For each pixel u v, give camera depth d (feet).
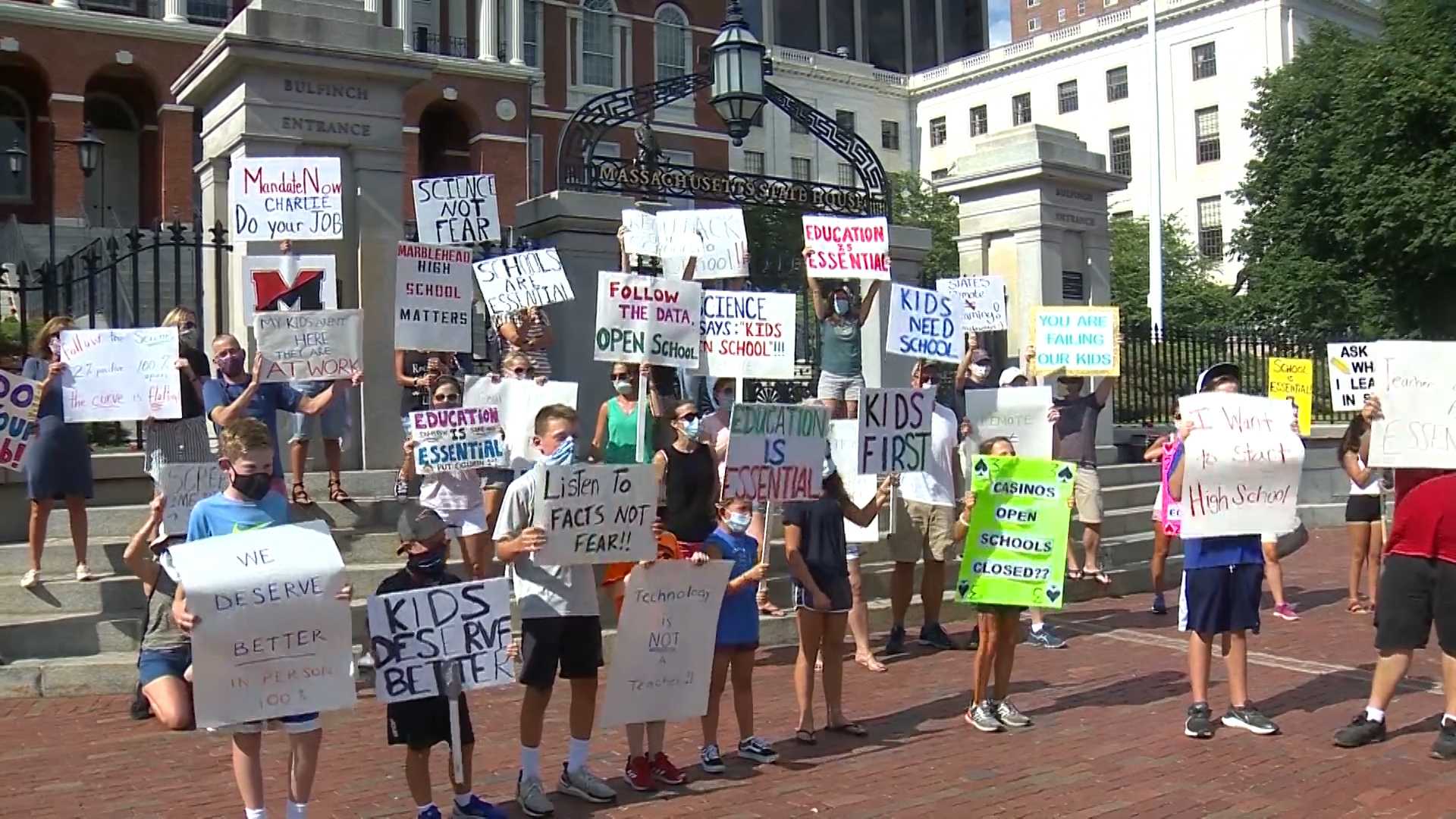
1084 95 194.59
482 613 17.61
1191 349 55.26
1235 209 175.42
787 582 34.14
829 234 35.32
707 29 154.20
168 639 17.01
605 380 40.01
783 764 22.15
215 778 20.61
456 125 134.82
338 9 35.35
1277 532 23.62
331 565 16.16
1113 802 20.04
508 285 33.83
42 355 29.17
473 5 136.05
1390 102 98.32
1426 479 25.75
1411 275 104.01
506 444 30.22
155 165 120.88
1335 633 34.63
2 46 109.29
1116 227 149.69
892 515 34.09
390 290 35.81
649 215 35.12
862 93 212.43
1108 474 47.16
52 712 24.62
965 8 249.96
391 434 35.63
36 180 114.11
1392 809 19.71
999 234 49.78
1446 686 22.70
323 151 35.32
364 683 27.43
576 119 40.91
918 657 31.73
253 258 30.12
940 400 40.98
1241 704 24.66
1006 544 24.23
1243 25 174.50
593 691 19.98
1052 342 36.99
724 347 30.09
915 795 20.33
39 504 27.45
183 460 27.25
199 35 118.01
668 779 20.81
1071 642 33.60
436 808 18.02
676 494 23.53
